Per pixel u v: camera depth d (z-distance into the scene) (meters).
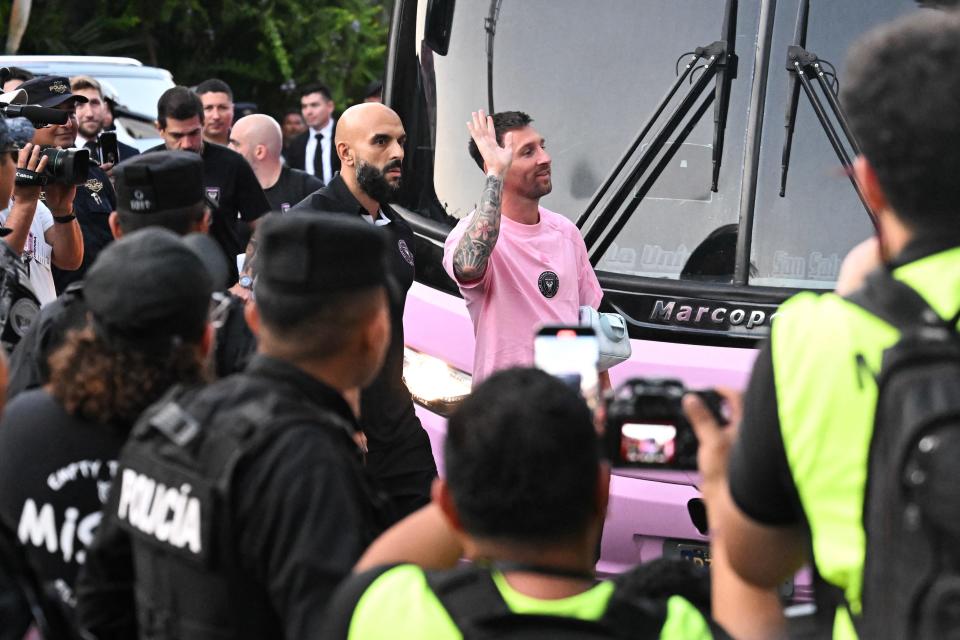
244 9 23.78
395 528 2.63
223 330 4.25
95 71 14.73
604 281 6.49
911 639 1.86
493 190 5.92
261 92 25.03
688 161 6.56
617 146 6.67
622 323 5.68
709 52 6.57
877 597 1.93
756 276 6.39
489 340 6.09
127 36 23.97
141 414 3.17
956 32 2.01
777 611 2.28
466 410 2.27
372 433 6.15
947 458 1.83
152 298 3.11
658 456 2.36
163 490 2.82
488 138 6.02
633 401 2.37
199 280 3.19
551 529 2.21
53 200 6.46
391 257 6.23
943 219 2.04
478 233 5.89
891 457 1.91
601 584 2.26
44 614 2.55
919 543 1.86
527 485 2.19
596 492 2.26
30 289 5.23
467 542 2.37
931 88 1.98
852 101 2.07
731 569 2.29
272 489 2.71
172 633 2.83
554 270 6.13
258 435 2.75
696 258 6.49
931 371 1.91
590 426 2.26
